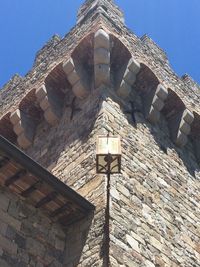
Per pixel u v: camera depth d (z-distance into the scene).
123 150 10.89
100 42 12.10
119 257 8.49
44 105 13.03
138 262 8.86
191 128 14.30
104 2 13.90
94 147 10.60
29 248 8.79
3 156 8.76
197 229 11.50
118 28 13.24
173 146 13.30
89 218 9.26
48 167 11.88
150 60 13.81
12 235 8.70
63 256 9.19
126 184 10.12
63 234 9.55
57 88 13.35
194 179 13.06
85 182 10.08
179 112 13.80
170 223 10.66
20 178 9.06
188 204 11.90
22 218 9.09
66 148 11.70
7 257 8.35
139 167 11.02
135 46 13.50
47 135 13.12
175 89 13.98
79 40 12.82
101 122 10.99
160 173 11.69
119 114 11.76
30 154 13.16
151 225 9.98
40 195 9.31
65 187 9.12
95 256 8.49
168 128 13.72
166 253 9.82
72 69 12.38
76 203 9.21
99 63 12.03
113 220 8.98
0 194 9.05
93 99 11.96
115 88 12.29
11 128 14.07
